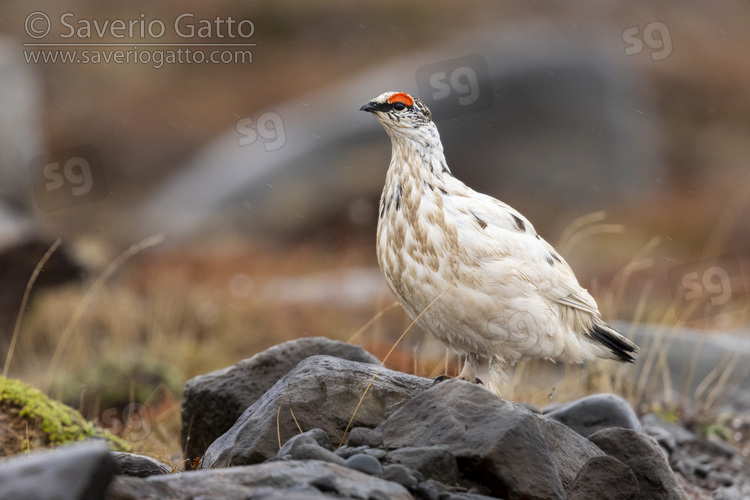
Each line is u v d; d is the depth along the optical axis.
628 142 24.55
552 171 23.28
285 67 30.48
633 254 18.91
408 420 4.32
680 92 32.47
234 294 14.07
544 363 9.84
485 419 4.12
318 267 17.92
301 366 5.00
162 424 8.04
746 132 31.02
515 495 3.88
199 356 11.41
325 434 4.15
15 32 29.83
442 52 24.27
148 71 29.83
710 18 38.19
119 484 3.18
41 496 2.68
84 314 12.33
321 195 21.47
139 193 24.11
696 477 7.20
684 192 24.92
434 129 5.46
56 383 9.37
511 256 5.20
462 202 5.30
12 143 15.80
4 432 5.84
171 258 16.81
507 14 33.91
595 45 24.97
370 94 23.03
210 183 21.56
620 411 6.22
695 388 9.45
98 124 27.00
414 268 5.26
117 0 32.78
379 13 33.19
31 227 14.26
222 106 28.33
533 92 23.33
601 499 4.24
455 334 5.38
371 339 10.90
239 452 4.52
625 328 10.05
